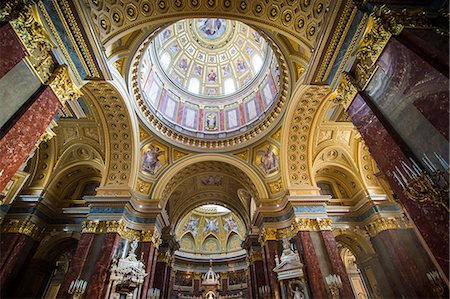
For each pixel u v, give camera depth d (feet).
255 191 53.57
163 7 27.48
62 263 58.29
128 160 46.09
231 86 69.97
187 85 68.18
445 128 14.56
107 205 42.32
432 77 15.37
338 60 24.77
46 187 46.01
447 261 14.74
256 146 54.08
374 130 20.26
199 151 55.52
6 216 41.75
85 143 47.32
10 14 16.17
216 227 104.78
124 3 25.64
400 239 41.42
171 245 63.21
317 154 49.39
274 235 45.19
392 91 18.75
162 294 53.01
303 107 43.04
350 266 68.64
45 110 19.17
